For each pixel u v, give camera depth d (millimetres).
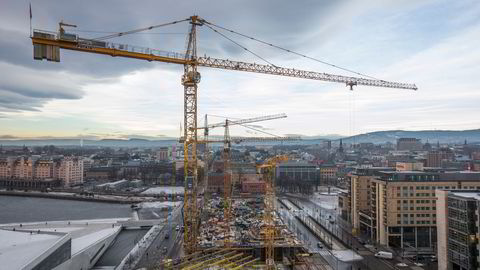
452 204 153375
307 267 175625
